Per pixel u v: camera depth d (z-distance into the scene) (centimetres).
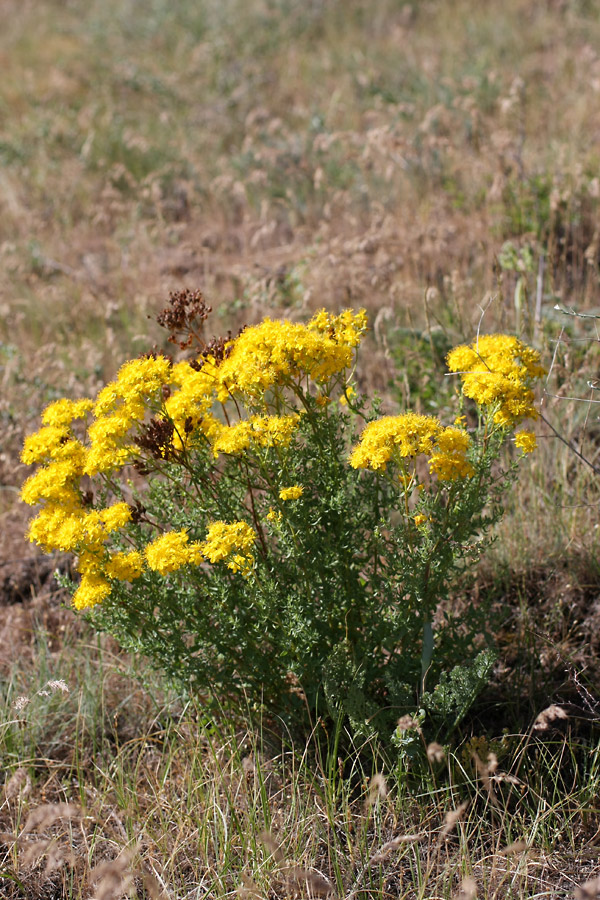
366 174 716
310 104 927
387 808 276
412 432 252
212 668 276
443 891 251
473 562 287
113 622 273
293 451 277
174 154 852
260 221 695
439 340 460
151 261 671
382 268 558
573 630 345
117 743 309
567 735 294
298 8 1170
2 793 302
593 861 262
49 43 1216
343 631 298
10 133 932
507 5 1036
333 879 262
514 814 273
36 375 514
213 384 278
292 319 520
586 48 873
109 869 227
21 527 436
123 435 271
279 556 290
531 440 271
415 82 905
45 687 336
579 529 374
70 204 786
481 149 688
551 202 540
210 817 280
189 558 253
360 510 293
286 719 294
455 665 292
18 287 641
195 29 1177
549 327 462
